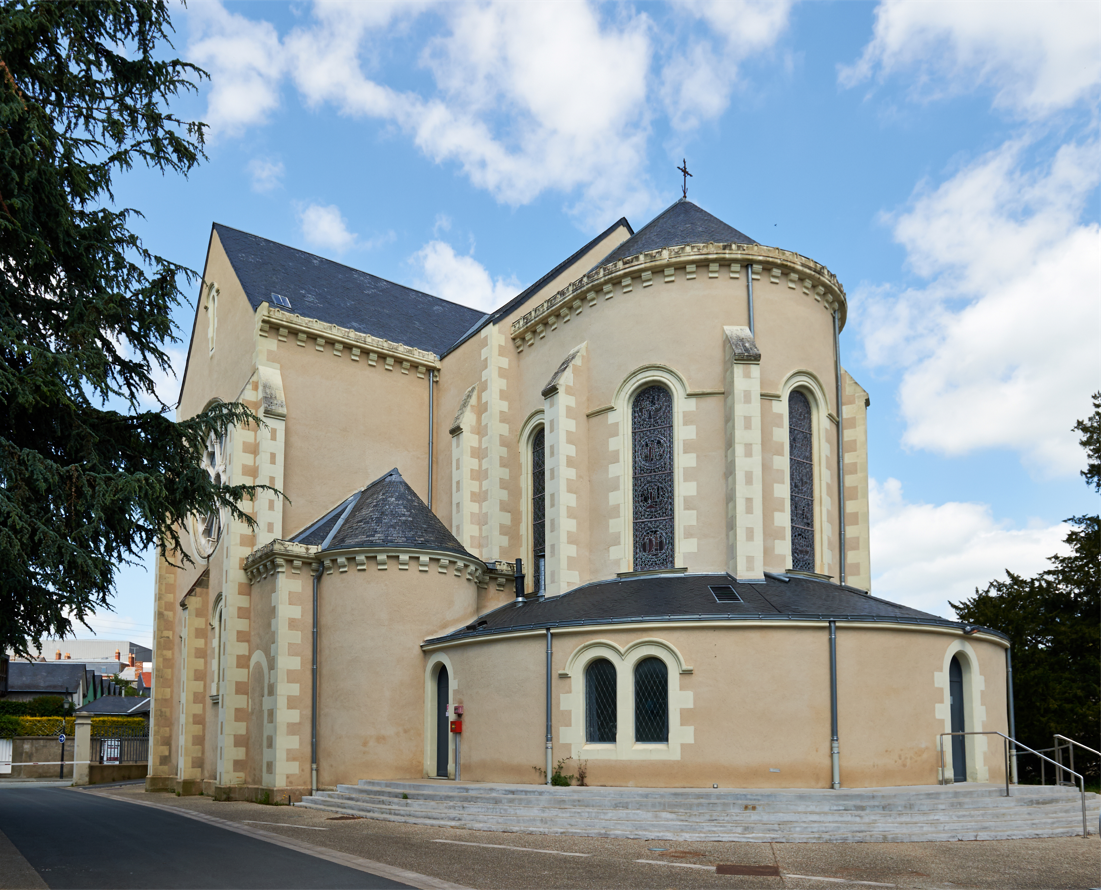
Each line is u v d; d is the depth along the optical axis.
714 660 20.53
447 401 32.53
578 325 27.91
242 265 33.06
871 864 14.38
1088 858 15.02
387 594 25.27
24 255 15.56
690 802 18.47
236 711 26.53
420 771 24.67
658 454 25.62
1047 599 36.03
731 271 25.77
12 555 13.13
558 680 21.78
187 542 33.59
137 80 17.28
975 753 22.27
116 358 16.91
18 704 63.81
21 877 12.88
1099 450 39.44
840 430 27.81
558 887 12.48
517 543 29.31
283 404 28.81
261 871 13.41
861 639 20.95
